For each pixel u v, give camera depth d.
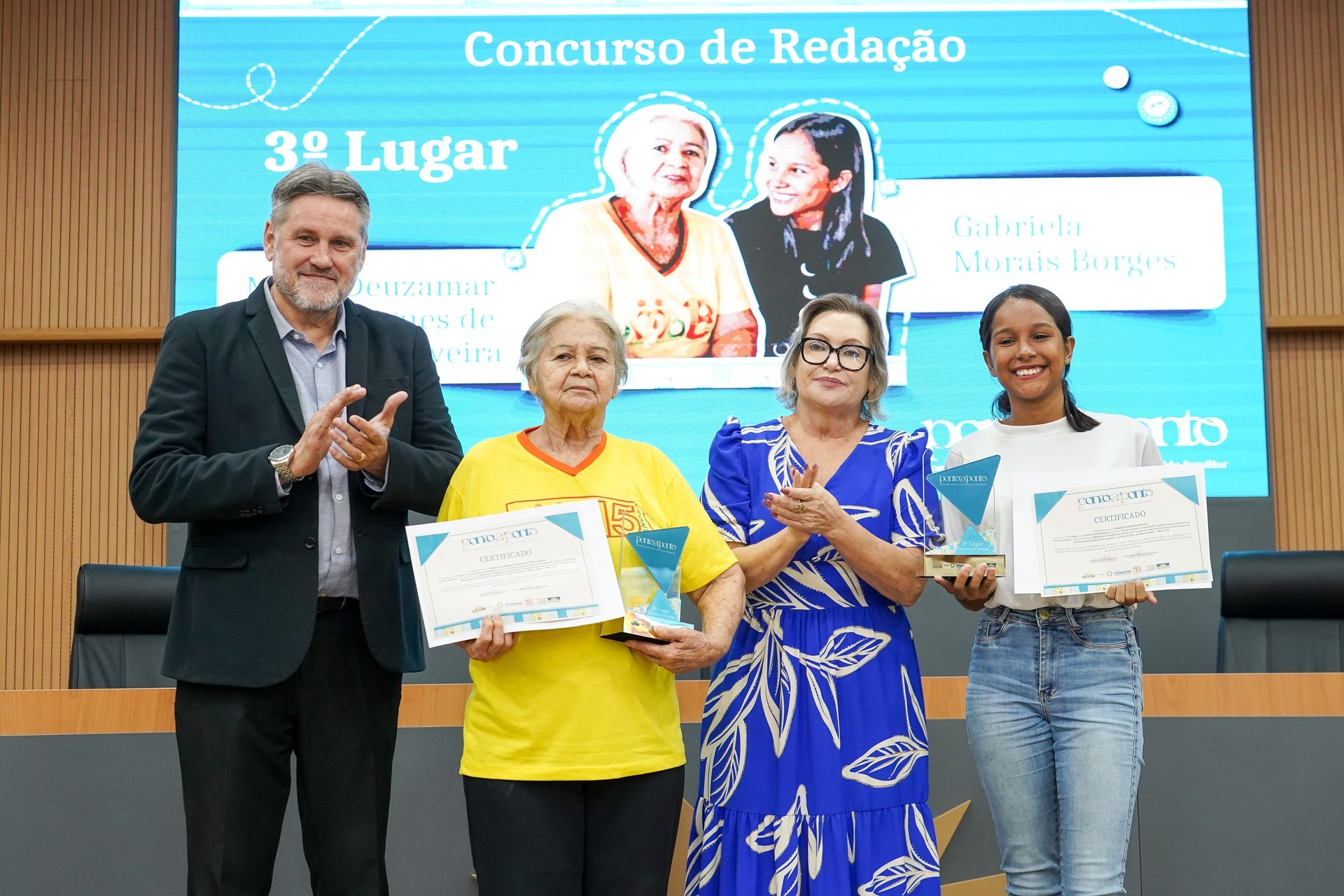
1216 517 4.48
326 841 1.95
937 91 4.68
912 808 2.03
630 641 1.86
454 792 2.47
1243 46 4.67
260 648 1.88
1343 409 4.99
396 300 4.61
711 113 4.68
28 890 2.39
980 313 4.58
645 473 2.05
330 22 4.70
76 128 5.09
